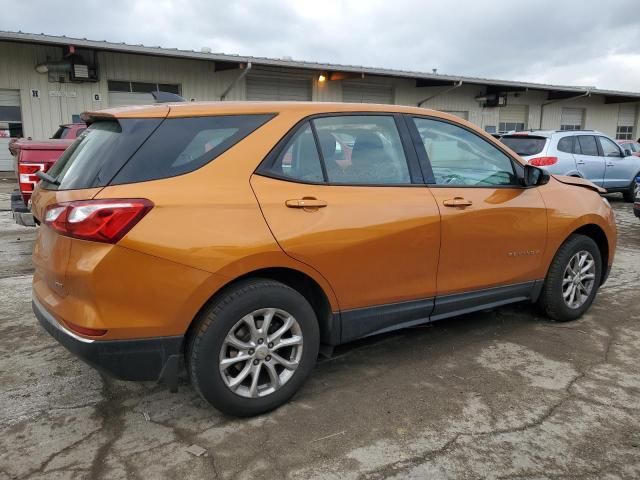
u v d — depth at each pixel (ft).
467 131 12.91
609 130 95.50
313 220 9.93
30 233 27.35
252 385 9.61
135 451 8.85
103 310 8.38
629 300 16.98
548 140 36.29
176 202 8.73
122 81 55.47
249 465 8.48
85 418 9.86
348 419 9.83
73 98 53.42
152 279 8.53
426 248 11.45
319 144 10.52
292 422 9.72
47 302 9.21
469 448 8.95
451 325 14.67
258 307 9.43
